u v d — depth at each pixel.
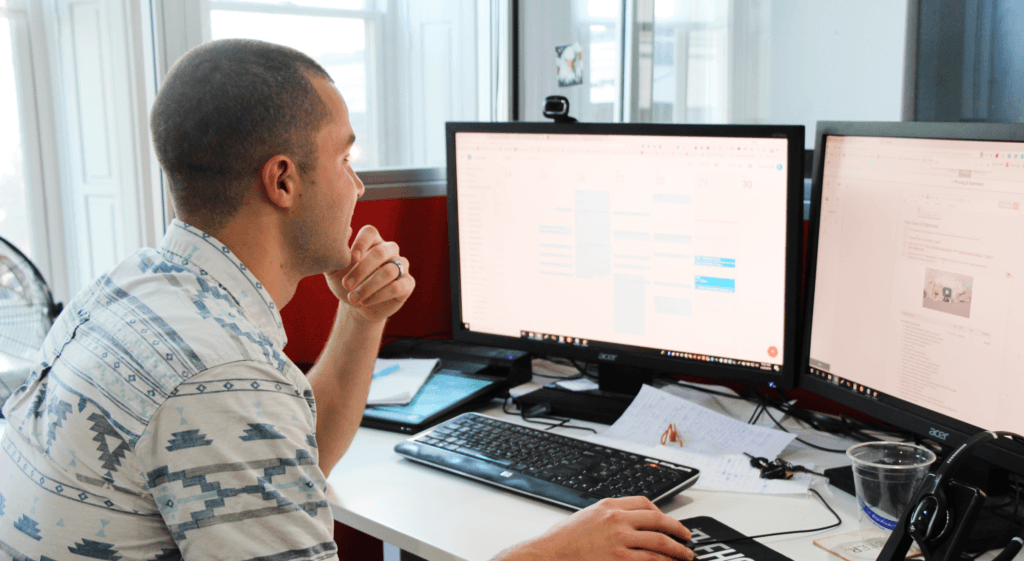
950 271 0.88
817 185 1.08
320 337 1.52
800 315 1.14
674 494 0.95
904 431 1.17
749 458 1.08
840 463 1.08
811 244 1.09
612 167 1.24
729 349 1.19
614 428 1.21
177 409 0.62
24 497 0.66
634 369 1.33
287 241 0.78
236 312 0.71
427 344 1.55
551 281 1.33
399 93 3.67
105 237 1.93
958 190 0.87
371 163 3.80
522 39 2.16
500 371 1.43
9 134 2.07
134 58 1.52
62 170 2.05
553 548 0.76
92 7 1.81
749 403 1.34
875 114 1.99
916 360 0.94
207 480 0.62
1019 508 0.91
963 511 0.63
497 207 1.36
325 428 1.04
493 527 0.89
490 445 1.09
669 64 2.37
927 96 1.68
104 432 0.63
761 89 2.27
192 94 0.71
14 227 2.14
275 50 0.75
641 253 1.24
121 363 0.63
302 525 0.65
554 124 1.28
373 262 1.03
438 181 1.70
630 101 2.26
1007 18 1.56
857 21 2.00
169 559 0.65
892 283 0.97
